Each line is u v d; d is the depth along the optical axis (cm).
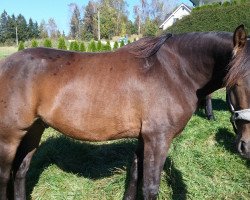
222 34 247
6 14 5944
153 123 245
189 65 255
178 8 3962
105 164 381
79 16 5944
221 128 477
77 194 330
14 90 248
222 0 2003
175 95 247
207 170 369
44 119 260
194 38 254
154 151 247
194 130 466
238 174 365
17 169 293
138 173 296
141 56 254
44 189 336
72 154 394
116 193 328
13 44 5338
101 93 247
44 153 388
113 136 258
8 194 295
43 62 254
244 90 208
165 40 259
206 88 262
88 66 254
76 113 250
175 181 344
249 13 1334
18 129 255
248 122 217
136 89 245
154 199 254
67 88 249
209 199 329
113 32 5597
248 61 209
